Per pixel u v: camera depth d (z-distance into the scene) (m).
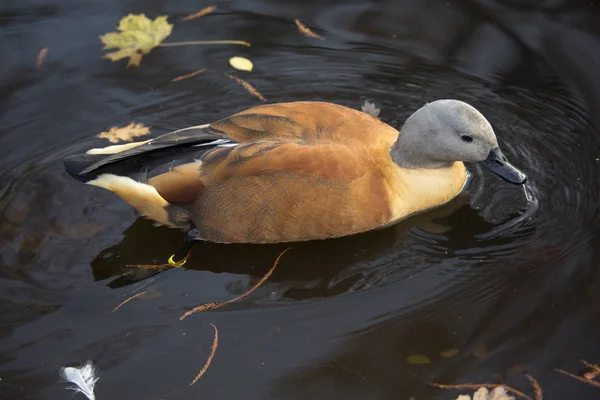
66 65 10.87
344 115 8.70
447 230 8.73
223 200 8.17
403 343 7.45
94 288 8.10
